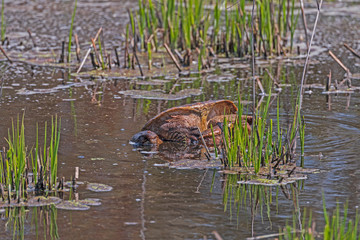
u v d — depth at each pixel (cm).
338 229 745
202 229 752
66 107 1368
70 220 782
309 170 963
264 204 832
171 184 906
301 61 1933
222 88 1580
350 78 1681
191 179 929
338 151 1049
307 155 1034
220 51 2148
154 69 1836
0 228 761
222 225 765
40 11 2806
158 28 2230
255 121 1076
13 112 1306
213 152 1084
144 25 2111
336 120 1243
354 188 881
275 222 775
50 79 1680
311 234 660
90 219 784
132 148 1084
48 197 856
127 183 909
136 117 1288
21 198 852
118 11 2814
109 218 785
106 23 2523
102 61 1817
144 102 1431
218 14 2100
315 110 1329
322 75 1725
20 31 2361
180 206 823
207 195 863
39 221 781
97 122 1243
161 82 1669
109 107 1376
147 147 1098
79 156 1027
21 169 856
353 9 2878
